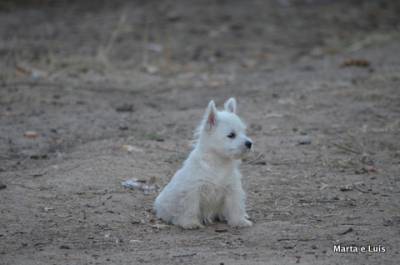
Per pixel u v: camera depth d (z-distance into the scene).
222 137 9.88
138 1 32.06
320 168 12.69
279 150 13.66
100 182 11.82
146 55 22.28
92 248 9.28
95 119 15.86
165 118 16.03
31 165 12.88
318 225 10.08
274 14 29.92
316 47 24.91
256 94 18.05
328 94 17.48
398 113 15.80
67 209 10.71
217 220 10.46
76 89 18.59
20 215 10.45
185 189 9.98
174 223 10.21
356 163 12.91
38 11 30.42
